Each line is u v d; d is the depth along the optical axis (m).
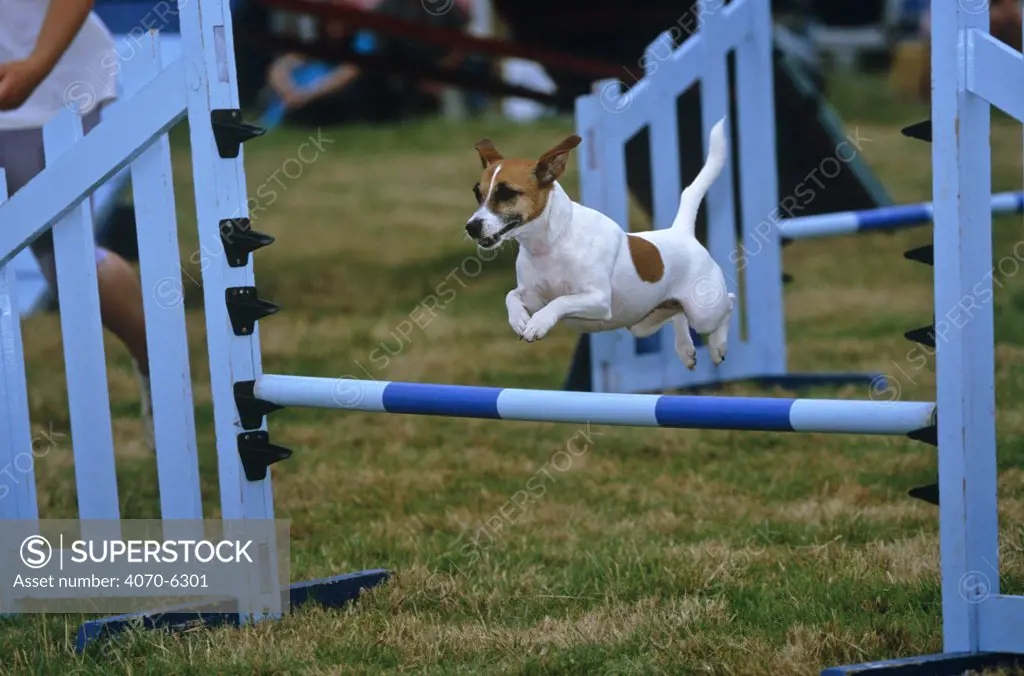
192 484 6.91
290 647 6.31
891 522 8.17
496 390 6.44
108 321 9.72
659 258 6.72
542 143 31.08
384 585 7.29
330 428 11.60
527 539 8.20
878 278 18.03
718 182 11.57
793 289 17.55
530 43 20.75
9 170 9.33
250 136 6.60
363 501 9.34
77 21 8.34
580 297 6.42
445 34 17.55
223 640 6.47
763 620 6.48
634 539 8.07
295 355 14.36
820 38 42.31
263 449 6.76
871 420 5.60
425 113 37.56
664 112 10.94
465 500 9.27
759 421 5.82
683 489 9.30
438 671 5.97
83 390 7.08
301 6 17.22
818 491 9.12
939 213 5.34
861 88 36.03
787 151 14.80
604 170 10.70
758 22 11.67
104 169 6.76
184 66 6.56
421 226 23.22
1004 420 10.40
